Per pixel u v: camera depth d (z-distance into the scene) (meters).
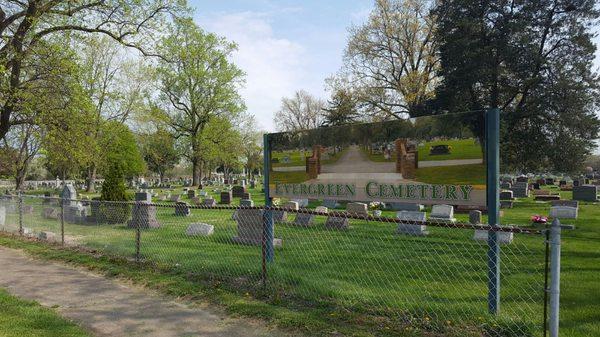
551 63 30.92
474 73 30.16
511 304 6.21
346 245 11.31
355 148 7.20
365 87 38.22
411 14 37.47
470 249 10.56
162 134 52.12
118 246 10.98
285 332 5.27
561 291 6.91
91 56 36.78
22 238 13.35
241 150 59.47
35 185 71.25
